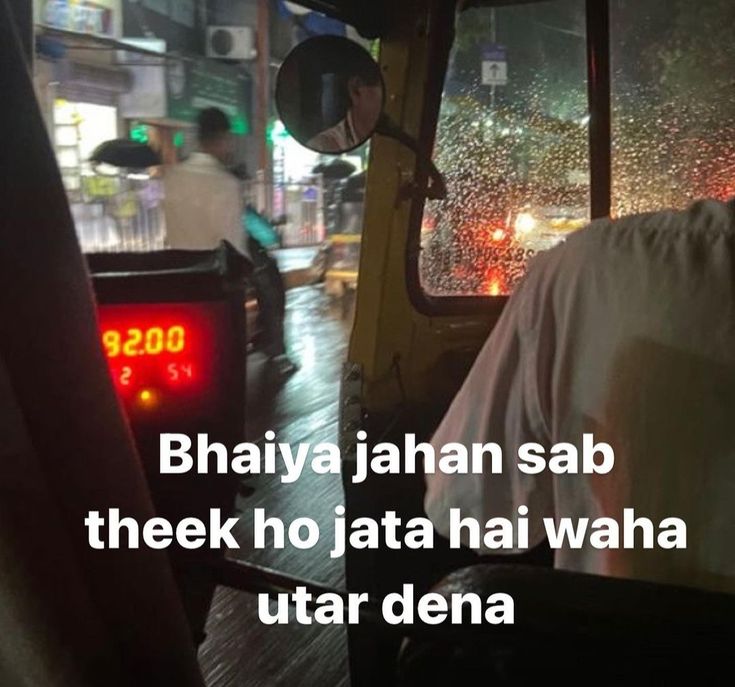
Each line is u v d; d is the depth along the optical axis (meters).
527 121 2.49
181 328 2.01
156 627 1.10
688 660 1.10
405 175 2.45
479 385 1.49
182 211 6.61
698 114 2.46
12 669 0.96
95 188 8.95
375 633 1.57
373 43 2.38
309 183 12.74
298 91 2.13
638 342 1.32
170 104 11.05
